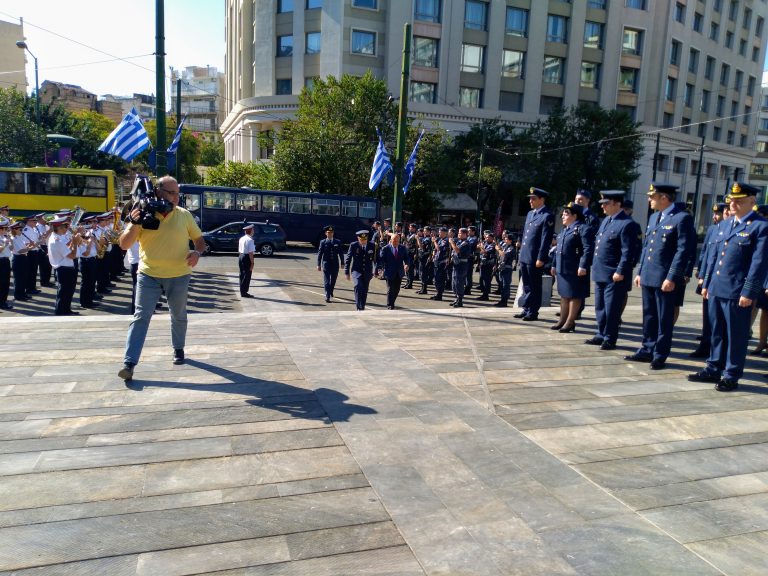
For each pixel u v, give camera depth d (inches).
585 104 1504.7
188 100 4121.6
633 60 1814.7
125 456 130.3
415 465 132.0
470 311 335.9
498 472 130.0
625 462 137.2
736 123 2240.4
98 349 214.1
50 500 111.2
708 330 242.5
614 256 250.7
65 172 1032.8
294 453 135.3
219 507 111.1
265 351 222.4
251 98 1627.7
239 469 126.5
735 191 202.2
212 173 1465.3
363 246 502.0
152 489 116.7
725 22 2082.9
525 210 1776.6
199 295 589.3
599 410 172.2
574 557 98.7
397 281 504.7
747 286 189.9
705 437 153.9
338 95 1286.9
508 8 1644.9
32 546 97.0
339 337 251.9
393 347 237.6
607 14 1748.3
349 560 96.4
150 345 225.1
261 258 968.9
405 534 104.5
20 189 1016.9
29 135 1272.1
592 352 245.8
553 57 1718.8
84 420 149.3
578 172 1445.6
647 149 1844.2
